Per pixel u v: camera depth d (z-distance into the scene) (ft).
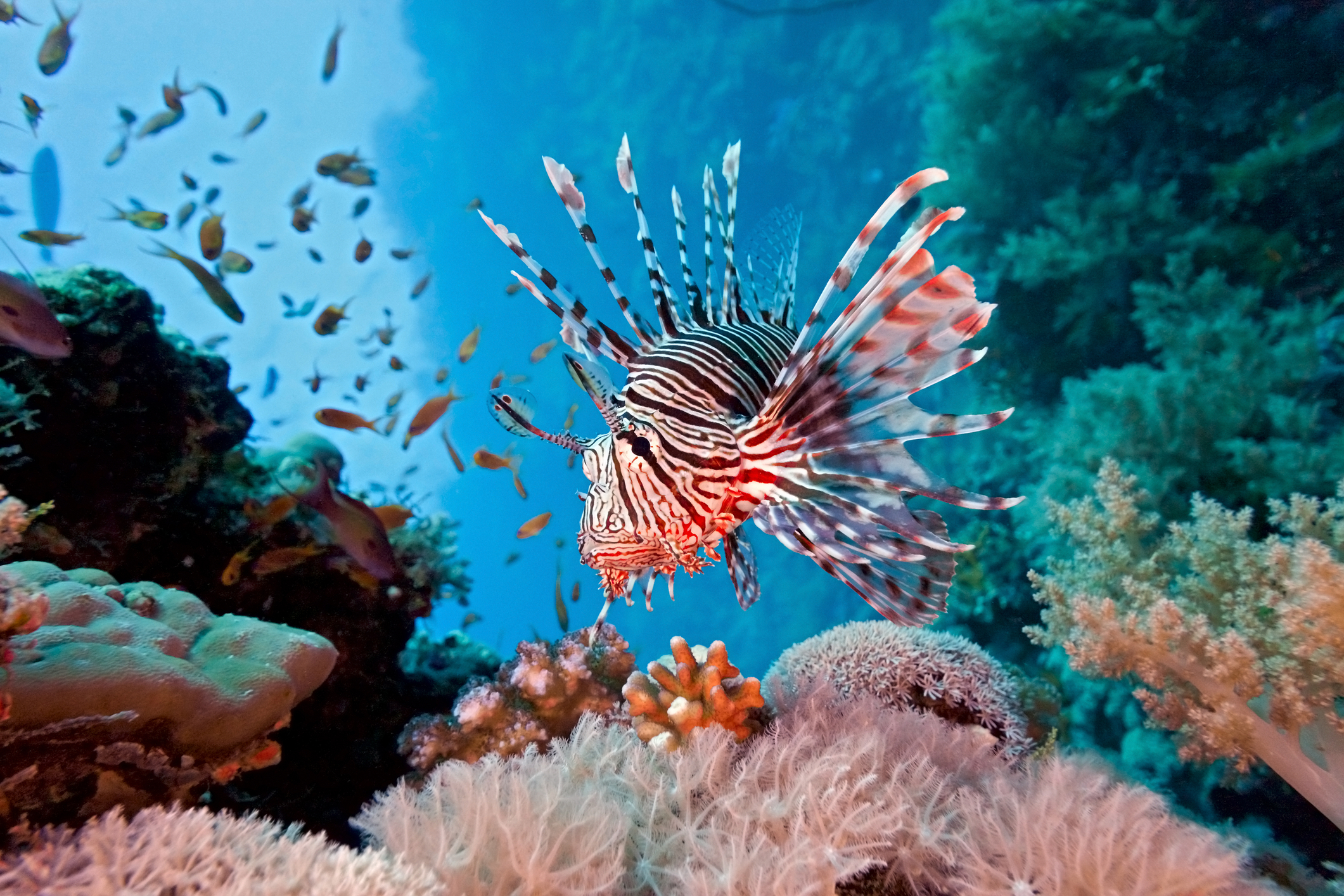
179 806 1.29
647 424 1.42
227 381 2.52
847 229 13.99
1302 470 2.75
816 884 1.36
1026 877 1.42
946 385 7.61
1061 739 2.52
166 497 2.26
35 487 2.05
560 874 1.37
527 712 2.14
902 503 1.53
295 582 2.39
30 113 2.71
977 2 5.11
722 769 1.59
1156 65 4.38
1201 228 4.08
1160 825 1.52
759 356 1.63
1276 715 1.81
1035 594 2.22
